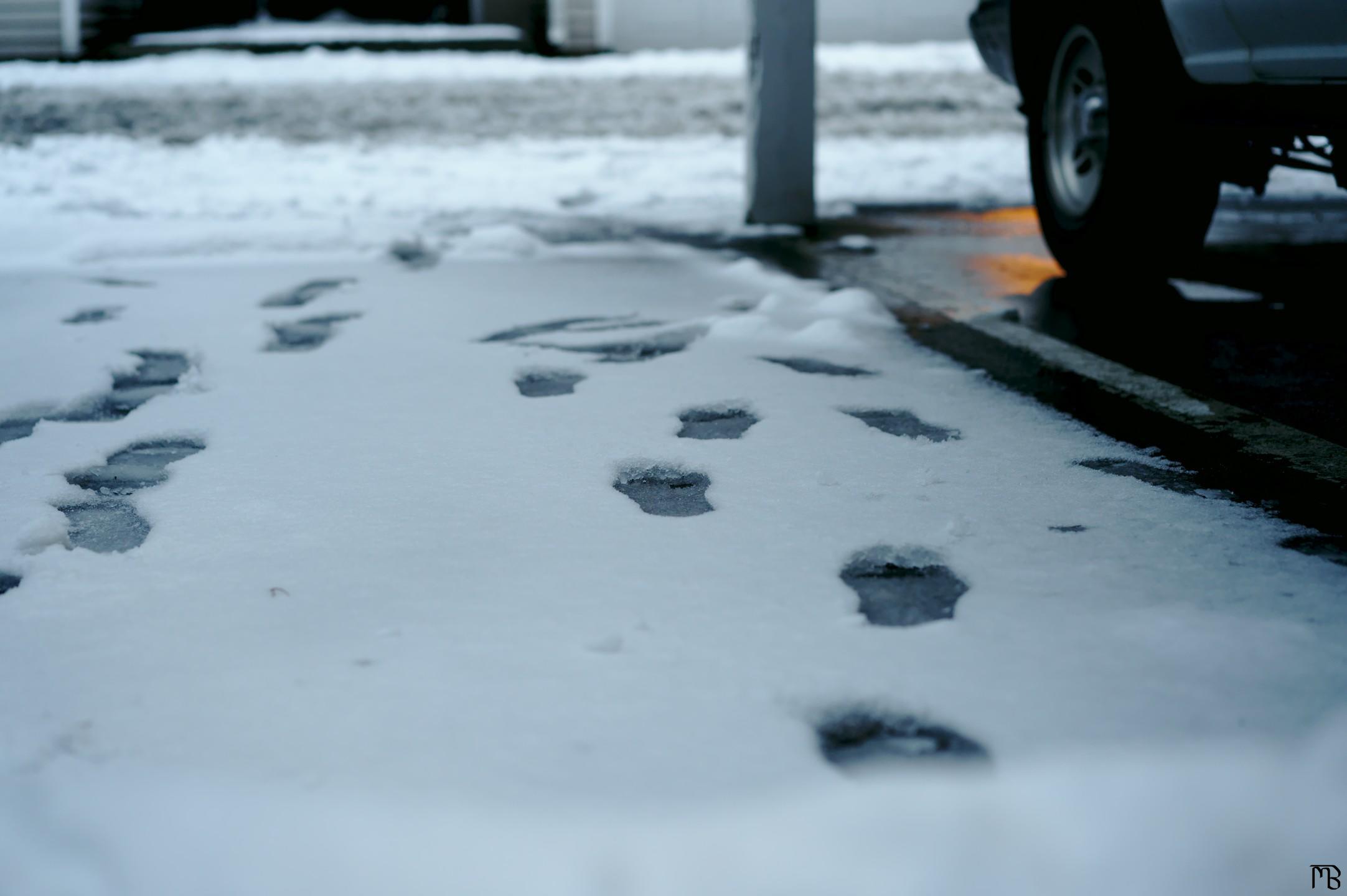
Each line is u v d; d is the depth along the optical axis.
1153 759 2.61
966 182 7.79
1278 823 2.37
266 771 2.60
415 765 2.61
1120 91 4.75
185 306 4.88
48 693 2.95
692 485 3.64
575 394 4.05
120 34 13.51
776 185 6.08
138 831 2.40
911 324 4.64
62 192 7.29
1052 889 2.19
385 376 4.19
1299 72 4.18
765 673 3.02
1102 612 3.22
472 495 3.57
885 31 14.00
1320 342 4.44
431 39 13.32
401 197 7.18
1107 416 3.95
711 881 2.21
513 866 2.26
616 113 10.78
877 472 3.66
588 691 2.93
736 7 13.65
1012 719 2.80
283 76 11.83
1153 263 4.98
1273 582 3.30
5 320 4.73
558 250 5.71
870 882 2.20
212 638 3.17
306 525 3.47
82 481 3.68
